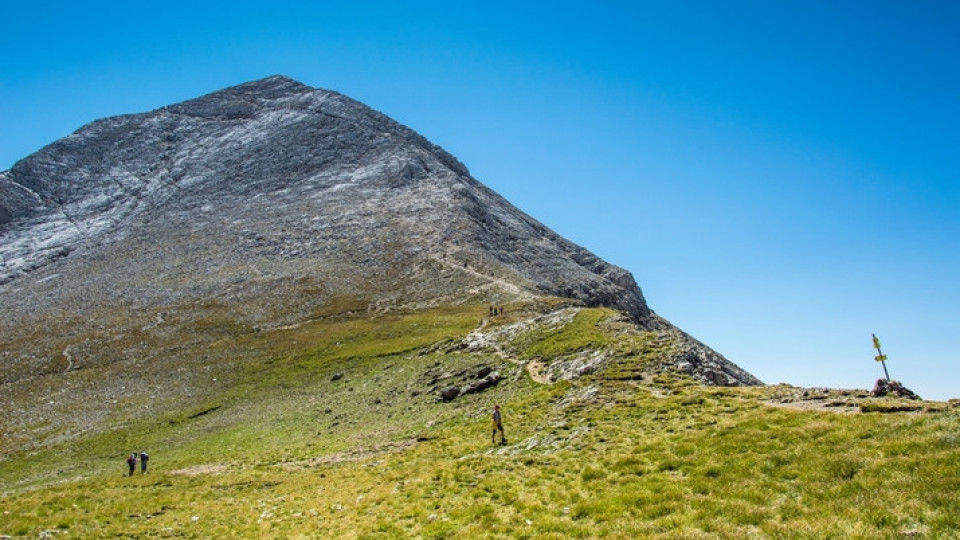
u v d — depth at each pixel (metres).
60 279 186.50
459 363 65.56
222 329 128.75
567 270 198.88
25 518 29.69
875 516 14.29
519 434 35.22
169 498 34.53
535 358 56.28
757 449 21.47
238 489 36.75
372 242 186.12
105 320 143.00
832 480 17.23
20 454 72.75
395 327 113.50
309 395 77.19
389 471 33.06
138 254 199.38
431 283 150.75
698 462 21.48
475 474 26.56
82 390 101.50
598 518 18.00
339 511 25.78
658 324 192.50
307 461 44.56
